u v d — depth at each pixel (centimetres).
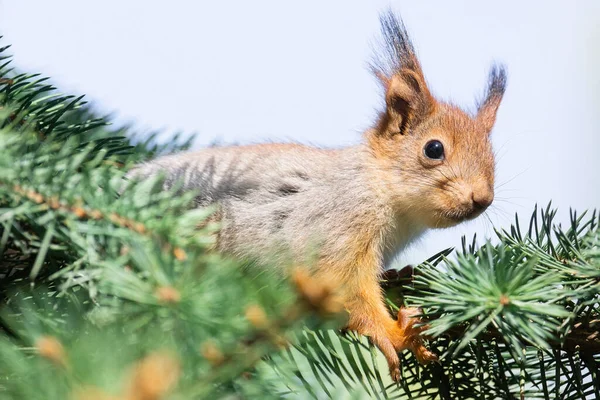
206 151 280
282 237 278
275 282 249
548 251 273
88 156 272
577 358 271
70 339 234
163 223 266
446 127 281
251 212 279
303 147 281
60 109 273
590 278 270
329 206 279
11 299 267
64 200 266
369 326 274
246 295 238
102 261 265
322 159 280
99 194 267
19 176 266
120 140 277
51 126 273
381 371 278
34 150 269
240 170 279
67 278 266
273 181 279
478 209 280
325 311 224
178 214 270
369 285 278
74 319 254
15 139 267
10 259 268
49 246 266
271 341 229
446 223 280
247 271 278
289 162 280
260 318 227
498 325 267
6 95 273
